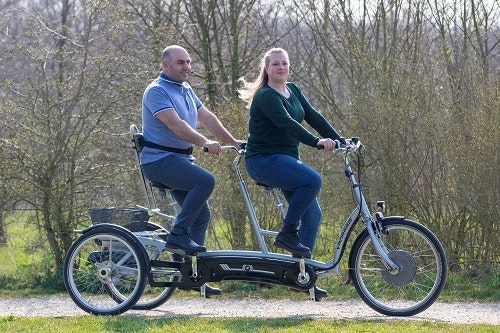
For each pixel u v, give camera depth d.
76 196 28.22
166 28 32.25
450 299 23.12
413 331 16.98
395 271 18.75
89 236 19.94
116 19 28.67
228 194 26.67
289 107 18.89
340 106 29.61
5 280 27.42
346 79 29.73
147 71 28.69
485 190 25.53
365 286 19.36
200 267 19.20
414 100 27.09
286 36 34.38
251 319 19.02
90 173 28.22
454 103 26.72
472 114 26.06
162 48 30.88
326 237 26.83
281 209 19.39
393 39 29.61
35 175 27.78
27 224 28.25
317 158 27.45
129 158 28.56
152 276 19.55
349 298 23.50
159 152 19.03
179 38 33.00
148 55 30.05
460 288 24.48
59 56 28.31
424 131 26.67
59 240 28.20
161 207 26.27
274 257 18.98
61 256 28.20
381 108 27.06
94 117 28.08
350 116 27.78
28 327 18.52
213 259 19.12
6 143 27.38
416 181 26.97
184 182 18.86
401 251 18.83
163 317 19.58
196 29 35.19
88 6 28.14
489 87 25.83
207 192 18.80
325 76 30.84
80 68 28.20
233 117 27.59
